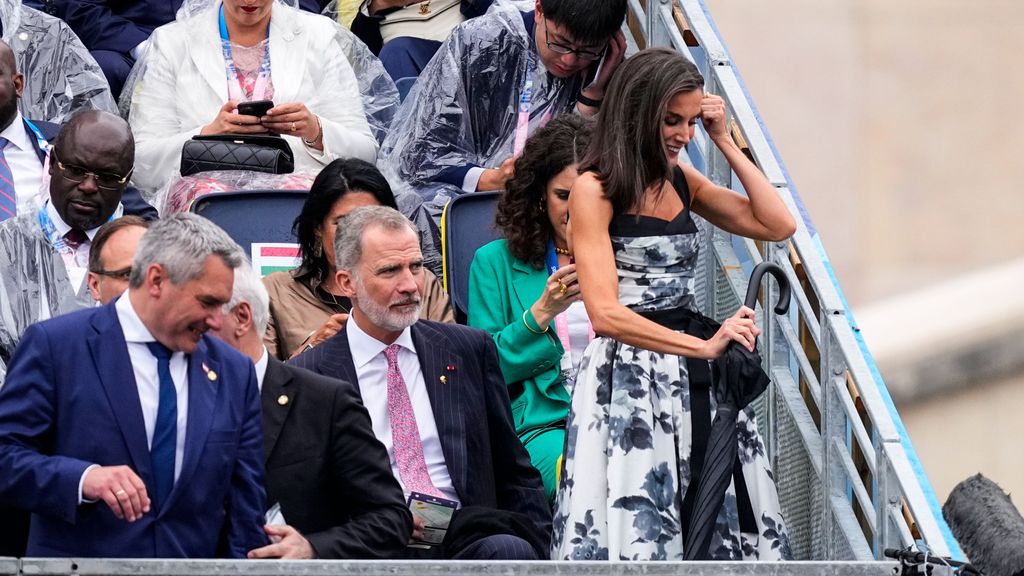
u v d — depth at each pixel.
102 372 17.14
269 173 26.03
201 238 17.16
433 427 20.92
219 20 28.30
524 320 22.75
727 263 24.17
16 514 18.94
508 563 16.47
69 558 16.33
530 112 27.09
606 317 18.77
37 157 25.00
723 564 16.73
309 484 19.00
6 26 27.94
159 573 16.27
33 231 22.59
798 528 22.64
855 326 21.73
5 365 21.98
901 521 20.64
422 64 30.59
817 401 22.42
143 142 27.36
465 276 24.83
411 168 27.09
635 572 16.59
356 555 18.66
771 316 22.95
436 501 20.23
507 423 21.33
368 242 20.67
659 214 19.33
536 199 23.73
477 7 31.36
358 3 31.81
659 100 18.89
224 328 18.97
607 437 19.27
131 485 16.62
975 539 14.39
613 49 26.66
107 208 22.86
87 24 30.03
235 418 17.48
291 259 24.53
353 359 20.94
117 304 17.38
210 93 27.84
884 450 20.58
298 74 28.11
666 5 26.42
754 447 19.47
